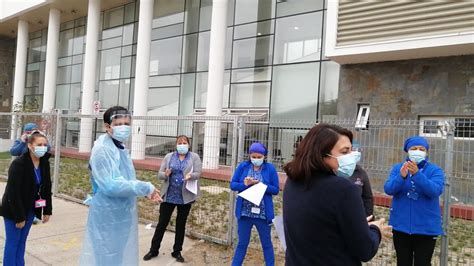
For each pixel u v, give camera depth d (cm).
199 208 806
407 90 938
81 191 980
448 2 812
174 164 540
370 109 988
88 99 1897
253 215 469
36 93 2545
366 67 999
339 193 205
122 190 336
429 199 393
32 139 432
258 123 643
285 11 1402
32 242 598
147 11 1598
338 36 968
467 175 594
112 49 2042
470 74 866
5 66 2759
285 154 628
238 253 477
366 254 206
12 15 2280
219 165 751
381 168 613
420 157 400
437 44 820
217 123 761
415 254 403
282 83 1400
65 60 2352
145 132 927
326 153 217
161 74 1797
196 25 1673
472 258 552
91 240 346
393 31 880
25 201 427
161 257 550
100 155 342
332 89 1274
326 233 207
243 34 1515
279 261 546
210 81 1367
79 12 2167
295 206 218
